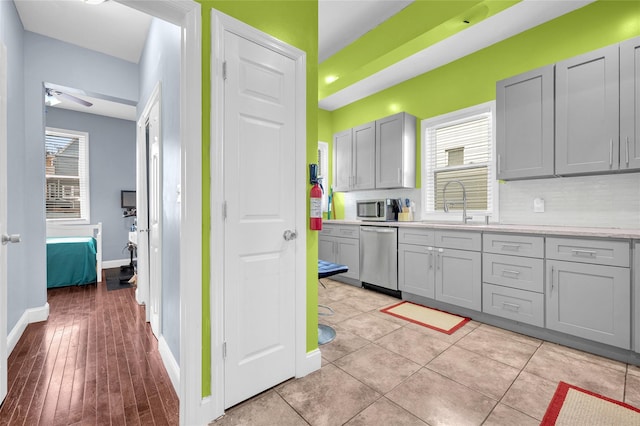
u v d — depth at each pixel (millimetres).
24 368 2008
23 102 2730
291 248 1791
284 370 1758
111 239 5512
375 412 1503
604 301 2018
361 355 2092
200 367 1428
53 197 5059
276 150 1721
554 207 2773
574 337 2191
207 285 1465
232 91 1524
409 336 2404
